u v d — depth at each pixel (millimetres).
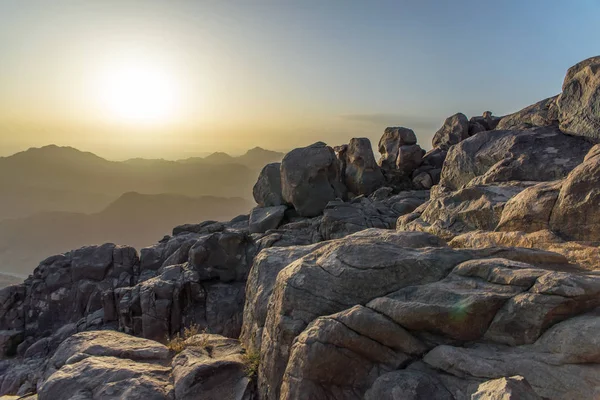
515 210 13062
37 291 28875
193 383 10117
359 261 9633
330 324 8336
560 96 20469
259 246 25469
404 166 40562
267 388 9930
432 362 7738
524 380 5957
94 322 24812
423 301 8102
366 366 8219
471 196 16516
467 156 22234
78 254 30203
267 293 12734
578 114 19125
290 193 33094
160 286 22375
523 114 26750
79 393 9898
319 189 33219
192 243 28391
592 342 6262
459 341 7840
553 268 8977
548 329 7035
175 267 24500
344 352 8164
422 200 30891
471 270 8453
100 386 10109
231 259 24688
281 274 11055
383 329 8055
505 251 9242
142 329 21969
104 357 11836
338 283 9516
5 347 27156
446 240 15156
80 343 13008
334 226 27234
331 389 8148
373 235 11922
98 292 28219
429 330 8070
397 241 10906
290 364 8602
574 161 16953
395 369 8023
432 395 7199
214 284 24000
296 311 9820
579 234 11141
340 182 36438
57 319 28406
